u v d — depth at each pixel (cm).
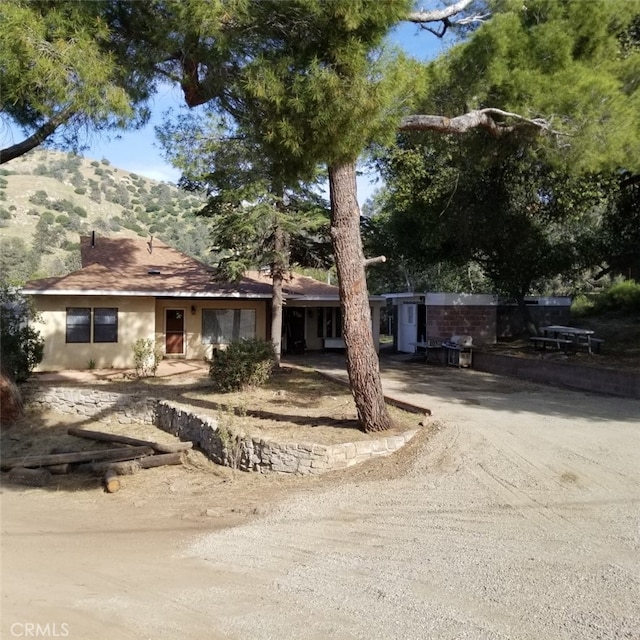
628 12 1242
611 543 532
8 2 743
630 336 1839
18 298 1711
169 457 1094
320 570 525
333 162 887
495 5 1236
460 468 790
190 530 683
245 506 761
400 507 680
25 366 1653
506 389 1395
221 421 1061
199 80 925
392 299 2580
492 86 1174
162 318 2164
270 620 434
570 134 1130
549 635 393
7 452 1250
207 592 490
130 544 636
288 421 1098
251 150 1073
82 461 1103
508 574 485
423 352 2211
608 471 727
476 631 403
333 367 1878
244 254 1784
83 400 1542
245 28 847
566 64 1162
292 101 818
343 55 819
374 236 2203
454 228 1664
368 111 827
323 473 882
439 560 526
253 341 1481
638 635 385
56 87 756
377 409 977
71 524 737
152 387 1609
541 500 656
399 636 402
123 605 468
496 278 1952
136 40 880
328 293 2411
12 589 506
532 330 2002
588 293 2798
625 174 1517
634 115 1134
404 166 1565
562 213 1600
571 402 1198
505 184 1605
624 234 1788
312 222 1755
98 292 1933
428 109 1202
